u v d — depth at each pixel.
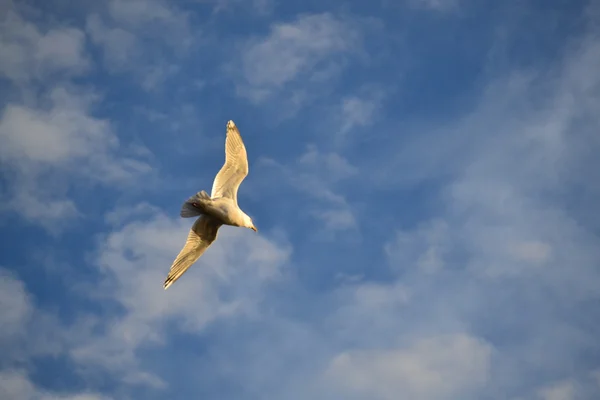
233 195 27.98
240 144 28.75
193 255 27.78
